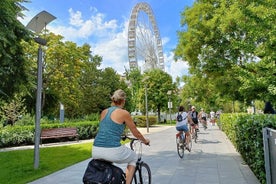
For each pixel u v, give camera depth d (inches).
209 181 241.0
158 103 1721.2
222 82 473.1
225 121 666.2
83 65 1051.3
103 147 146.1
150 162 341.1
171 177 259.4
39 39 325.7
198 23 467.8
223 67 468.8
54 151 468.1
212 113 1349.7
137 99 1697.8
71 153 442.0
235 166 301.3
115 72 1515.7
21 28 338.3
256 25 297.4
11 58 333.7
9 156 425.7
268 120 208.4
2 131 575.5
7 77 370.6
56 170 308.0
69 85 979.3
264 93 345.4
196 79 623.8
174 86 1797.5
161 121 1863.9
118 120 149.9
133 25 1811.0
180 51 531.2
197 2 497.4
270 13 282.2
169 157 377.1
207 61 474.9
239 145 348.5
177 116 382.0
